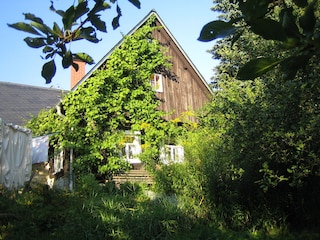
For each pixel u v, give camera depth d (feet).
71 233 23.93
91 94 45.34
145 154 42.68
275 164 24.62
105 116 45.88
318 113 19.48
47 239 23.04
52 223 25.12
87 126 44.78
